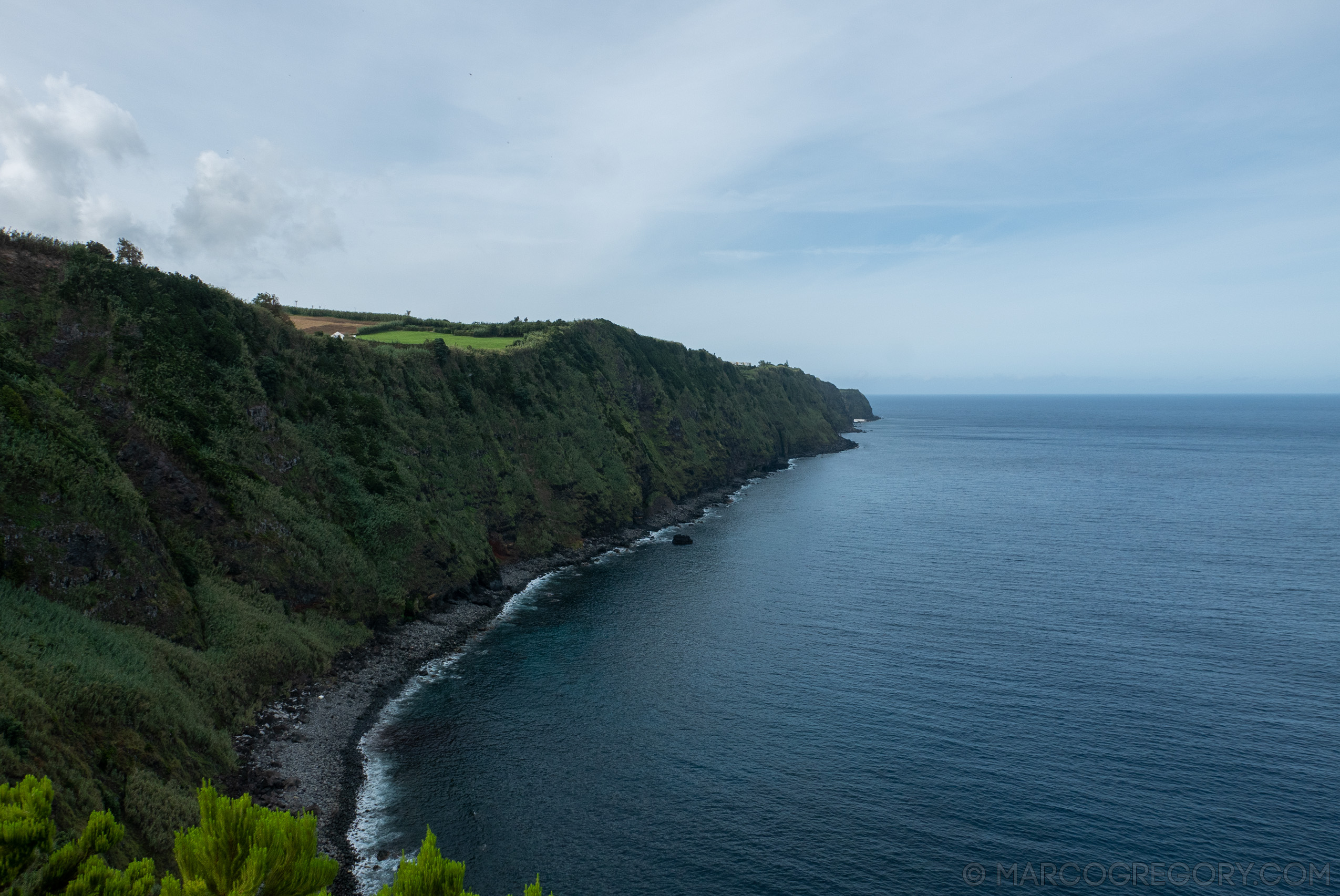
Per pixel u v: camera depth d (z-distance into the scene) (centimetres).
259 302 6319
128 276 4984
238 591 4347
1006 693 4478
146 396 4522
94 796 2409
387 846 3050
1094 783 3503
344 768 3578
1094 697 4400
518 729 4028
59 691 2708
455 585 5916
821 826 3209
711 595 6550
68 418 3994
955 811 3309
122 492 3859
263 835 1088
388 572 5400
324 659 4422
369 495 5641
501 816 3266
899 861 2988
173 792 2798
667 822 3234
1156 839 3108
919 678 4706
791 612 6091
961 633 5562
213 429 4816
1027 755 3759
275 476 5066
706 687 4588
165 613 3731
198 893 1052
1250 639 5378
